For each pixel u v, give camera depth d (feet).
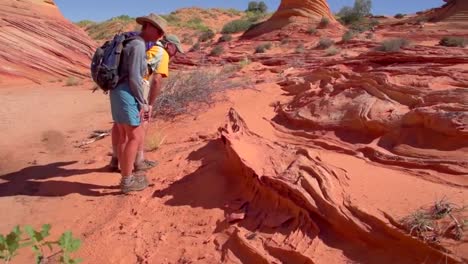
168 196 14.51
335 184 11.32
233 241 10.97
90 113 32.14
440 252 8.40
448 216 9.34
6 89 52.60
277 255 10.03
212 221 12.28
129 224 13.00
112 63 14.19
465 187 11.38
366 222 9.73
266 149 14.88
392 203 10.33
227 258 10.46
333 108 18.95
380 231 9.46
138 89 14.47
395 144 15.12
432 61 32.35
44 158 20.40
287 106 22.74
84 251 11.85
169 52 17.46
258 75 44.78
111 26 197.77
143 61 14.55
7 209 14.82
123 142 15.21
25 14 75.31
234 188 13.74
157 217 13.25
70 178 17.42
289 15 126.72
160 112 26.86
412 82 19.07
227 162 15.01
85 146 22.43
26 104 36.42
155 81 16.81
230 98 28.71
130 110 14.62
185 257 10.91
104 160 19.61
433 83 19.01
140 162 17.24
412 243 8.88
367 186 11.44
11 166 19.35
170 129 23.49
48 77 67.26
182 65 78.48
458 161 12.62
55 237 12.76
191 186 14.71
